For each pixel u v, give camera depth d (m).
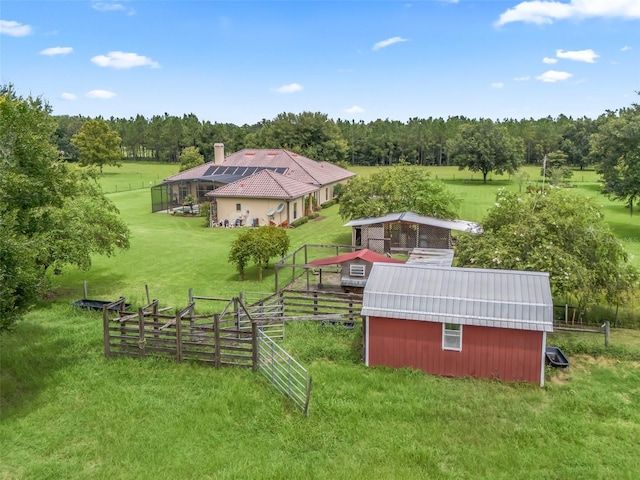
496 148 85.12
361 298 22.25
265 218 44.91
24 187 16.09
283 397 14.16
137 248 35.94
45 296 24.50
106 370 15.94
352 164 123.12
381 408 13.52
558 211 21.28
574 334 19.22
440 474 10.90
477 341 15.62
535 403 14.08
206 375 15.58
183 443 12.03
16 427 12.66
